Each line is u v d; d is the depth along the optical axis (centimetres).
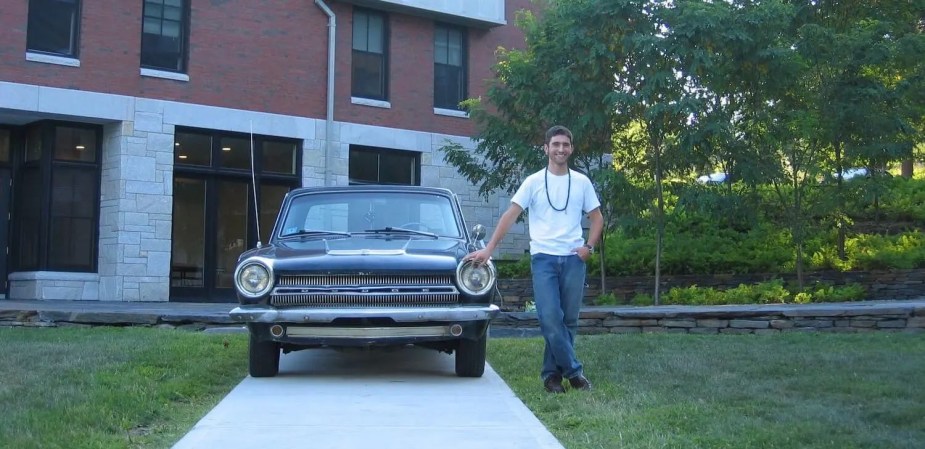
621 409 624
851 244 1600
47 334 988
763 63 1355
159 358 802
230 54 1742
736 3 1392
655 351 901
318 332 721
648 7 1351
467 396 691
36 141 1625
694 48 1321
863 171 1583
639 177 1479
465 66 2022
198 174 1722
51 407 593
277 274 724
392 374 800
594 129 1422
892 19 1648
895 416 586
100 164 1648
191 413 627
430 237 822
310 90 1828
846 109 1410
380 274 722
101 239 1636
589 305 1455
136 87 1644
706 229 1741
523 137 1524
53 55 1573
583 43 1351
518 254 1972
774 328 1091
